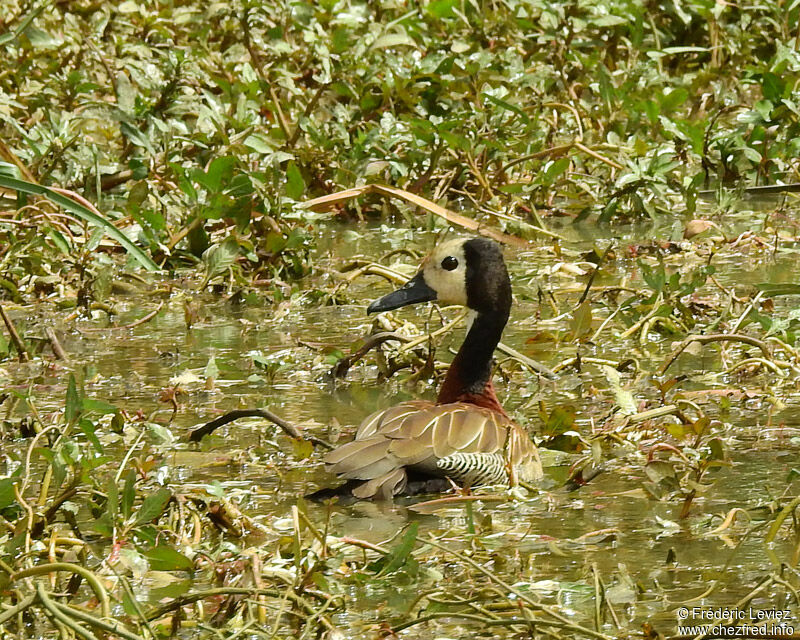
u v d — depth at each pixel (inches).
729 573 313.6
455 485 375.6
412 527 304.3
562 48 847.1
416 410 392.8
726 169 759.1
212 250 608.1
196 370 497.7
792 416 429.7
